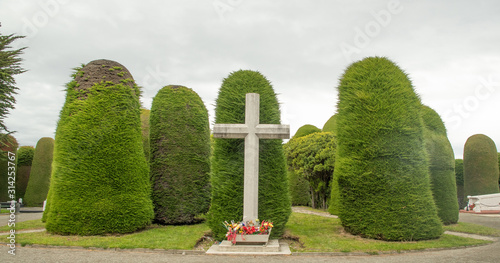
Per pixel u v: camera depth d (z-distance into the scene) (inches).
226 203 394.9
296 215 644.1
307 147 888.3
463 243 381.7
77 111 433.7
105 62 464.1
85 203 410.3
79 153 421.1
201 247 364.5
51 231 413.7
